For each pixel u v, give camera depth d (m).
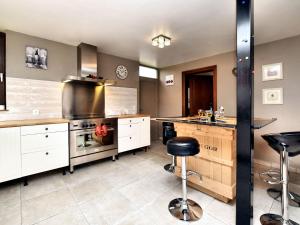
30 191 2.16
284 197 1.58
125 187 2.28
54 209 1.79
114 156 3.36
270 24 2.47
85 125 2.92
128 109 4.38
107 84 3.69
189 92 4.80
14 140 2.21
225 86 3.78
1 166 2.12
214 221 1.61
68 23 2.48
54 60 3.13
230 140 1.86
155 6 2.05
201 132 2.10
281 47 2.96
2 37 2.64
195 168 2.21
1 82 2.62
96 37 2.99
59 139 2.61
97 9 2.12
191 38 3.02
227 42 3.20
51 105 3.09
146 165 3.10
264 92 3.15
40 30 2.71
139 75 4.75
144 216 1.69
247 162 1.41
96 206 1.85
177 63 4.74
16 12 2.18
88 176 2.62
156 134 5.38
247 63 1.36
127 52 3.83
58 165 2.61
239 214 1.48
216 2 1.97
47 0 1.93
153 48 3.56
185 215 1.67
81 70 3.27
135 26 2.58
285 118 2.93
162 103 5.29
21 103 2.77
